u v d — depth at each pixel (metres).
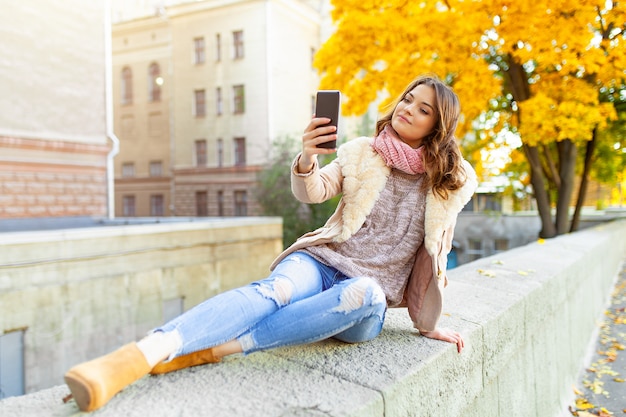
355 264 1.85
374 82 8.75
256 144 23.05
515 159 12.01
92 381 1.20
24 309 8.45
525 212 20.44
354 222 1.89
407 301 2.00
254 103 23.17
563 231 11.03
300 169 1.72
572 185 11.05
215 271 12.48
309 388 1.43
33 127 14.76
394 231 1.89
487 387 2.24
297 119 24.67
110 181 17.02
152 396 1.36
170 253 11.25
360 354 1.74
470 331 2.05
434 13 8.18
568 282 4.04
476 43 8.43
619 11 7.14
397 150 1.85
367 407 1.33
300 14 24.62
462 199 1.85
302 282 1.76
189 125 25.19
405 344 1.87
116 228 10.02
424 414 1.65
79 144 15.95
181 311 11.59
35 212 14.86
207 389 1.42
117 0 30.22
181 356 1.56
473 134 13.10
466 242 18.88
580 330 4.70
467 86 8.14
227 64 23.80
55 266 8.92
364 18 7.92
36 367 8.62
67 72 15.69
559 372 3.65
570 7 7.20
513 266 4.03
